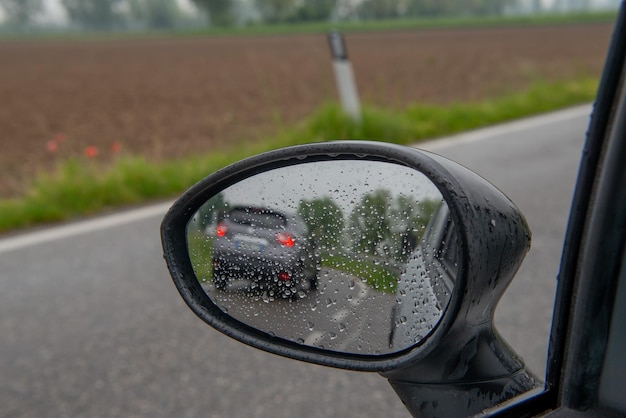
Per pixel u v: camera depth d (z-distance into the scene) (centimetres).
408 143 738
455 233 81
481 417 84
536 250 400
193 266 101
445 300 83
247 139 884
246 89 1623
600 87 72
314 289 95
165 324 321
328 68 2072
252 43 4156
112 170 592
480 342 91
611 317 72
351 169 94
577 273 75
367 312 91
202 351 296
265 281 99
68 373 281
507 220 85
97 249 426
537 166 605
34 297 354
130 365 286
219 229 101
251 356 291
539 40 3070
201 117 1195
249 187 100
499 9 12262
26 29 15338
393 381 95
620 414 72
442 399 89
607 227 71
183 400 261
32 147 991
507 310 325
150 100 1518
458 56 2272
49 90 1853
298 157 96
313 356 93
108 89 1808
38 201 525
